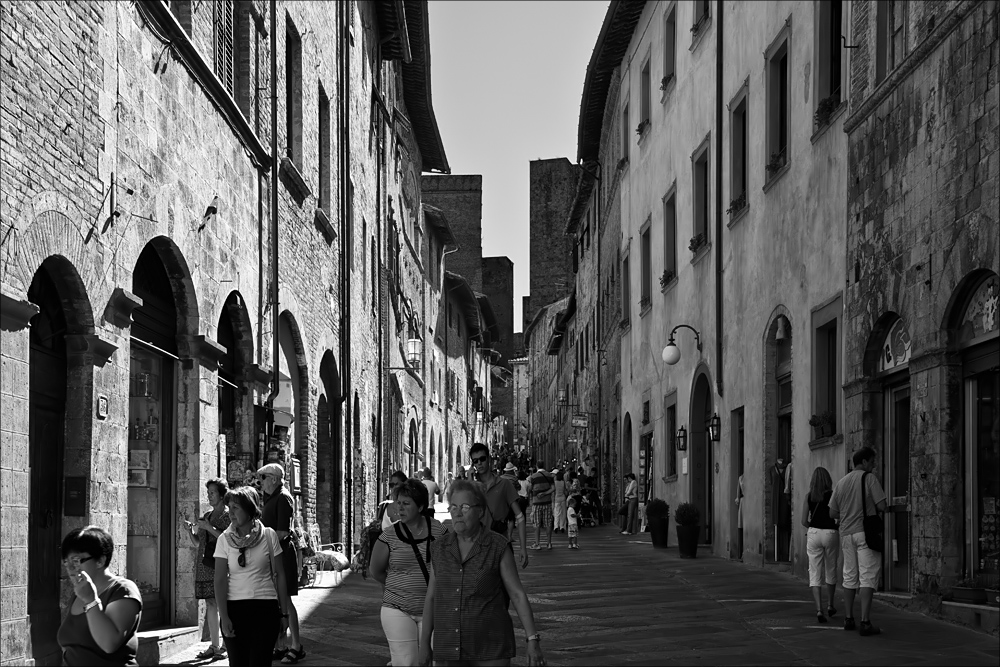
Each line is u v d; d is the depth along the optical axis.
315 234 20.12
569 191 90.75
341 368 23.19
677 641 11.96
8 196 7.98
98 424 9.79
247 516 8.91
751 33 20.53
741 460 21.47
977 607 11.83
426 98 39.97
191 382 12.64
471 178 79.94
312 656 11.41
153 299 12.02
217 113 13.53
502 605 6.83
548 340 76.44
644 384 31.20
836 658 10.55
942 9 12.79
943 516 12.60
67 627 5.98
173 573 12.35
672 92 27.52
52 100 8.79
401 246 36.53
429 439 47.41
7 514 8.00
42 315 9.23
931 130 12.96
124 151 10.37
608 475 40.19
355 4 25.41
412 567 8.21
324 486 22.55
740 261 20.97
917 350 13.24
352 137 24.64
